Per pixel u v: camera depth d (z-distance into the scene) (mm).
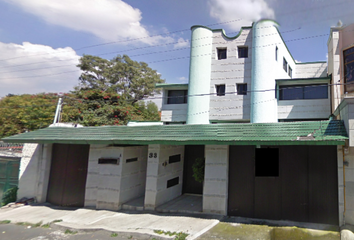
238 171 7637
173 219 7426
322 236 5770
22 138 10758
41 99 19750
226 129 8227
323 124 6977
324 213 6531
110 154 9750
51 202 11086
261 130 7520
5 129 17234
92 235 6844
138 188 10430
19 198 11727
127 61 30516
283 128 7383
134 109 25250
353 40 12695
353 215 6145
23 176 11852
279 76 16688
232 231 6262
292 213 6859
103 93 22875
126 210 9031
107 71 29344
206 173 7934
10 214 9555
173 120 18453
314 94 15250
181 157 10719
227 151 7758
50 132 11375
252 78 16234
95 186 10047
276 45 16484
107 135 9633
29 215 9266
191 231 6324
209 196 7785
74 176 10766
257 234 6020
